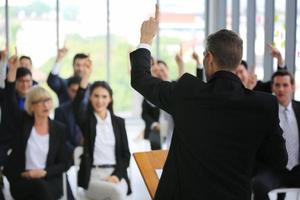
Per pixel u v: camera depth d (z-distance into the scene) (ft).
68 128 16.38
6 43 29.25
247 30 22.80
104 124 12.92
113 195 11.86
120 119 13.20
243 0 24.13
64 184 12.60
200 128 5.36
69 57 30.04
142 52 5.90
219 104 5.33
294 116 12.33
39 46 29.63
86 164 12.56
